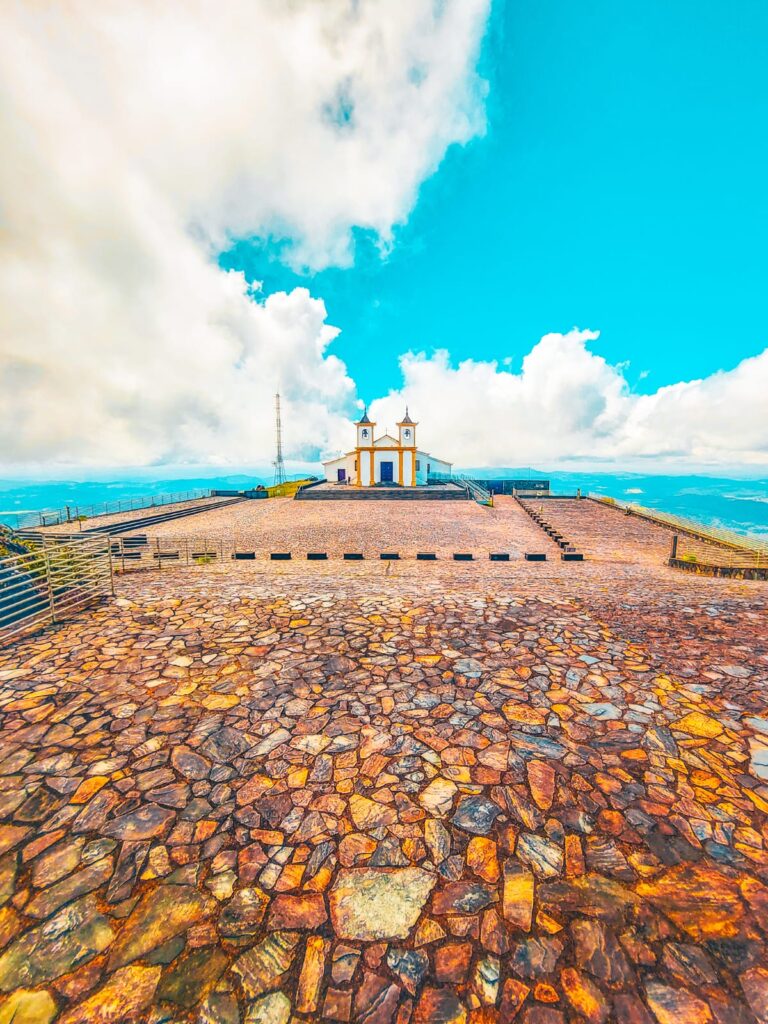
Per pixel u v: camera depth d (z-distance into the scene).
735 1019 1.84
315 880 2.47
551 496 35.59
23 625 6.37
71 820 2.87
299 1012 1.89
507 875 2.49
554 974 2.01
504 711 4.14
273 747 3.63
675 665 5.06
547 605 7.22
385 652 5.42
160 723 3.96
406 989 1.97
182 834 2.77
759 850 2.63
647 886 2.41
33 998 1.94
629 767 3.37
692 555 16.53
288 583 9.25
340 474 46.53
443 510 28.92
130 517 24.83
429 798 3.07
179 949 2.12
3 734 3.79
